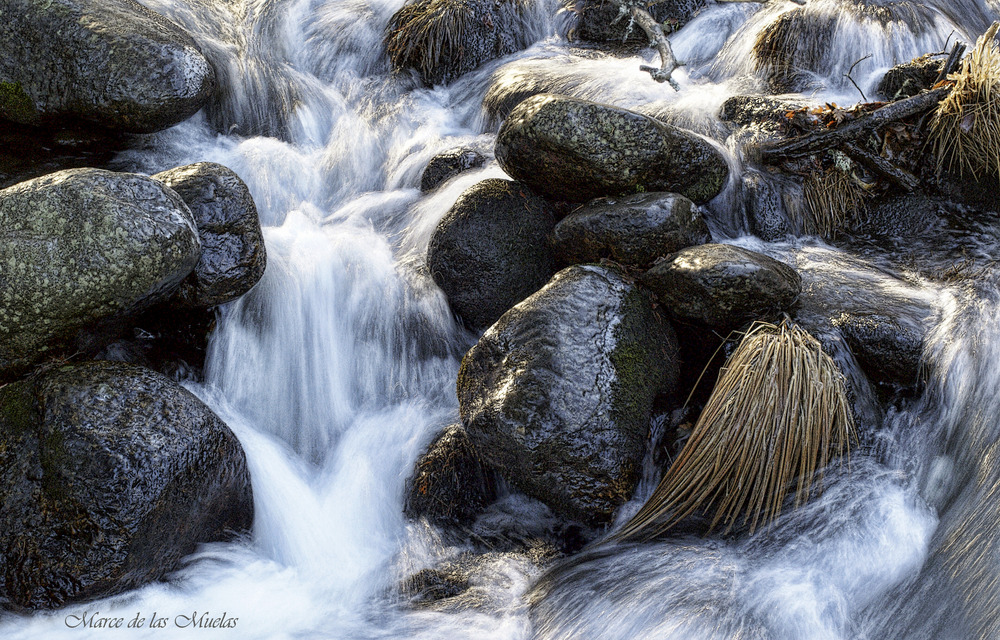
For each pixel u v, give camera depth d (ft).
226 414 15.69
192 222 14.52
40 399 12.55
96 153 19.62
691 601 12.26
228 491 13.41
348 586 13.41
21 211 13.12
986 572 11.68
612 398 13.98
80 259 13.06
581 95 23.39
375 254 18.71
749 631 11.80
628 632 12.04
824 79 23.52
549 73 24.72
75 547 11.75
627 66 25.54
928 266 17.17
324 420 16.62
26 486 12.01
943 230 17.87
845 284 16.34
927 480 13.70
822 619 12.00
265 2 27.48
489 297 17.24
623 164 16.65
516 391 13.78
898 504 13.21
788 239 18.54
